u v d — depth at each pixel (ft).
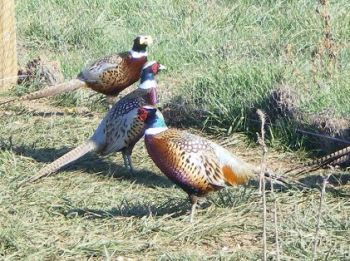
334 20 54.13
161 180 37.83
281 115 42.24
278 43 53.31
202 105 44.70
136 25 57.93
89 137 42.24
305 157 40.42
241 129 43.11
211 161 32.76
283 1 59.00
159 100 45.96
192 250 30.89
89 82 45.70
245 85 45.27
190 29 55.72
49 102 48.08
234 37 54.80
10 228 31.86
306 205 34.53
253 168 33.73
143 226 32.24
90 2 60.49
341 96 43.47
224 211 33.60
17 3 59.93
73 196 35.58
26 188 35.94
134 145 38.52
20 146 41.04
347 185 36.94
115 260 30.14
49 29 57.21
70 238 31.73
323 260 29.76
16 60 50.19
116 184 37.27
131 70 45.39
